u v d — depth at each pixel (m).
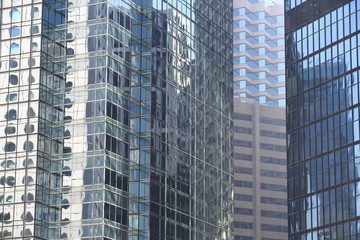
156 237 151.00
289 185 156.62
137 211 150.38
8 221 142.75
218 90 182.12
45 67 150.25
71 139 147.62
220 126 180.88
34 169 144.00
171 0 168.12
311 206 150.12
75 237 142.38
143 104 156.00
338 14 150.50
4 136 147.50
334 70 149.75
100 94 148.25
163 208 154.62
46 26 152.38
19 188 143.88
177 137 163.12
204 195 170.00
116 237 145.00
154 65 159.12
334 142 147.12
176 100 164.62
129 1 158.50
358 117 142.00
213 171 175.12
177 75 166.50
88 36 151.62
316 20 156.25
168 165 158.62
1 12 153.75
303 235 150.75
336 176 145.25
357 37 145.00
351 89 144.75
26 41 151.00
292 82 160.62
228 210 178.75
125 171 150.38
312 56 156.12
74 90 149.62
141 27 160.12
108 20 151.88
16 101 148.50
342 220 142.00
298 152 155.88
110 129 147.88
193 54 173.75
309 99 155.25
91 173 144.88
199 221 166.62
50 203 145.25
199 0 179.38
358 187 139.50
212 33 183.25
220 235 173.75
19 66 150.25
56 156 147.38
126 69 155.00
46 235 143.38
